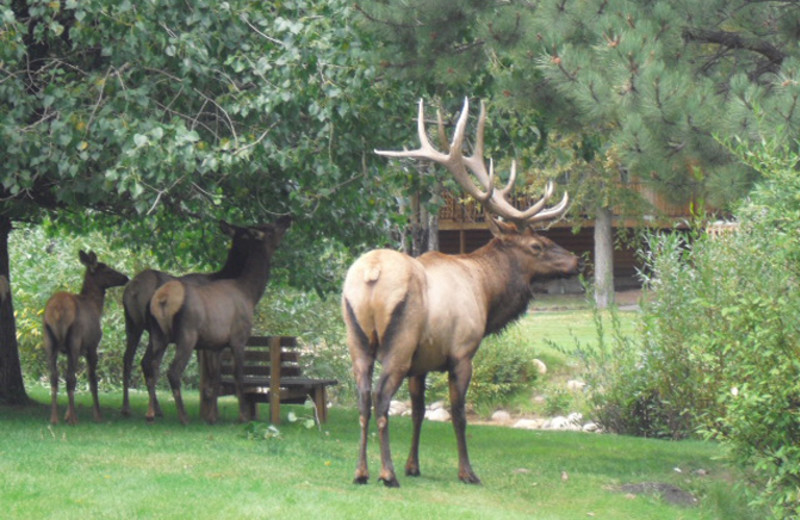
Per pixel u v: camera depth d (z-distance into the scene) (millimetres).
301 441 12336
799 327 8562
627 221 36625
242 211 15648
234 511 8344
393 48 12430
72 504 8375
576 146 14344
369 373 9594
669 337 14617
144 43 12250
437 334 9891
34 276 21562
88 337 13547
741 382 9156
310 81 12750
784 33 11281
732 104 9844
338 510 8492
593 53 10805
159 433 12461
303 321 21859
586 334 26469
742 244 11570
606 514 9664
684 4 11219
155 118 12586
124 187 11695
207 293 13656
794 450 8711
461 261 10891
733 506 9859
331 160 13125
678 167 10406
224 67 13211
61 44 13484
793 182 8555
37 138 11875
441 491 9773
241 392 14062
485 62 12750
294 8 13008
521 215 11219
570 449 13297
